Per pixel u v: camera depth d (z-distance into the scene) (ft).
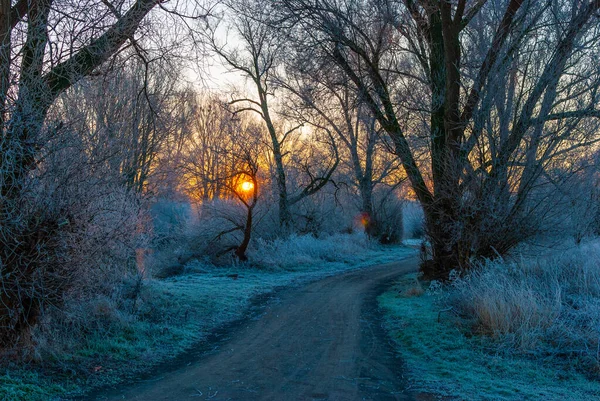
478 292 36.27
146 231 46.37
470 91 48.62
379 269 77.77
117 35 29.66
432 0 49.49
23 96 24.21
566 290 37.96
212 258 79.61
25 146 24.08
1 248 24.20
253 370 26.30
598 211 52.80
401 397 22.04
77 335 29.01
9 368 23.29
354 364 27.37
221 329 37.40
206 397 21.76
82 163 26.25
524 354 28.09
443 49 52.90
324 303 47.03
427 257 62.85
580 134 42.93
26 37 25.72
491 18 49.57
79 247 26.73
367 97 57.16
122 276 39.75
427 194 55.83
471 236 46.50
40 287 24.75
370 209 121.08
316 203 112.68
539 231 46.29
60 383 23.09
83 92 29.96
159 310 39.32
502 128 43.62
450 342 30.63
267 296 51.78
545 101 41.98
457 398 21.93
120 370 26.08
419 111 53.67
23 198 24.17
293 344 32.07
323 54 56.59
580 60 42.78
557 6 43.09
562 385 24.03
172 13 32.73
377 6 53.62
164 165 72.23
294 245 87.25
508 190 44.70
